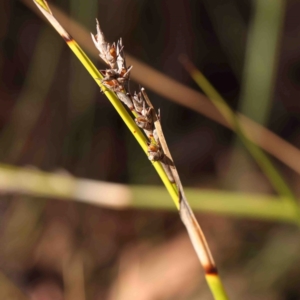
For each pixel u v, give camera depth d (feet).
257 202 0.92
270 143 1.13
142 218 1.58
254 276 1.32
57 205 1.56
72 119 1.55
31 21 1.69
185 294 1.34
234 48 1.64
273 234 1.40
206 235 1.50
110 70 0.70
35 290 1.44
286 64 1.81
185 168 1.76
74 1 1.34
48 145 1.57
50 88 1.57
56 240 1.52
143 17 1.62
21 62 1.70
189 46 1.71
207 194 0.93
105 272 1.50
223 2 1.62
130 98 0.71
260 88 1.28
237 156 1.64
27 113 1.54
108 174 1.65
